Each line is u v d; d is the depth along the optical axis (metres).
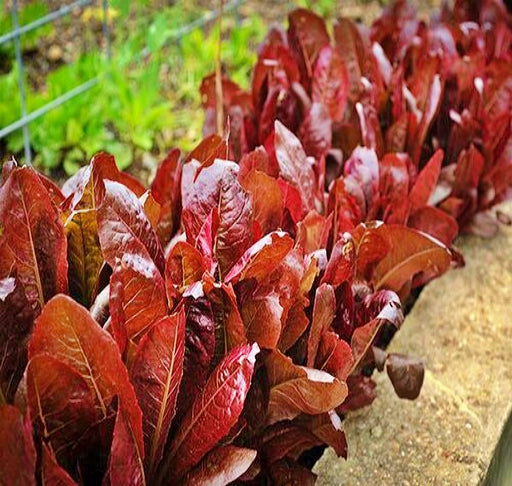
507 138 1.57
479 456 1.24
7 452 0.75
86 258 0.96
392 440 1.25
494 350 1.42
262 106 1.50
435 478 1.20
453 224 1.38
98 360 0.80
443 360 1.40
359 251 1.17
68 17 2.37
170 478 0.92
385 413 1.28
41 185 0.89
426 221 1.39
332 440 1.04
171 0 2.50
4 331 0.86
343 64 1.46
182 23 2.42
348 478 1.18
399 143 1.47
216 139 1.21
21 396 0.78
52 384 0.79
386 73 1.54
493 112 1.61
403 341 1.42
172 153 1.25
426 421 1.28
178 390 0.89
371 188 1.29
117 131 2.06
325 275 1.04
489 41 1.77
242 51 2.26
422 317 1.47
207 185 0.96
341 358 1.02
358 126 1.44
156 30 2.02
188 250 0.92
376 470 1.20
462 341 1.43
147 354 0.84
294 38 1.60
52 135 1.95
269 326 0.95
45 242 0.91
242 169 1.13
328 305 0.99
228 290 0.90
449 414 1.30
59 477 0.77
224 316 0.93
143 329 0.90
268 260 0.94
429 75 1.52
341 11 2.60
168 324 0.82
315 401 0.96
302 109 1.49
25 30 1.82
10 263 0.90
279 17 2.53
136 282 0.86
